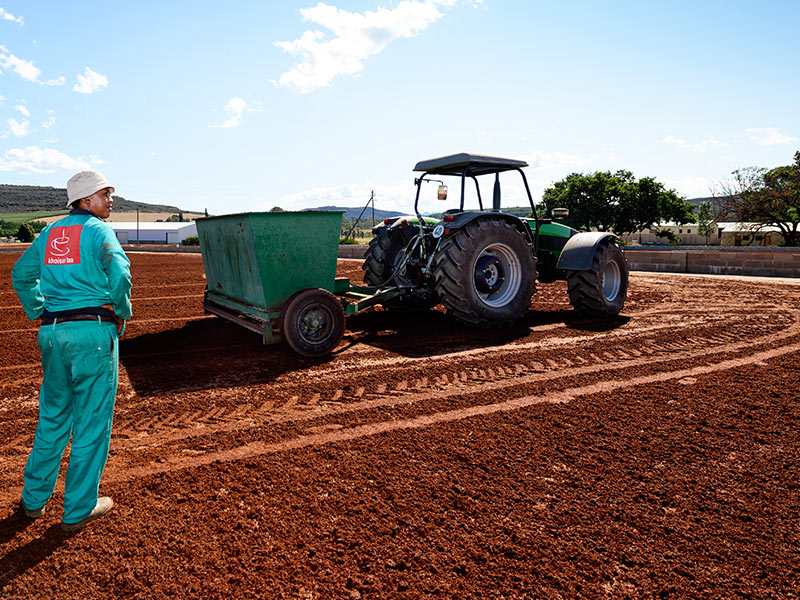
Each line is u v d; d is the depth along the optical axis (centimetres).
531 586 201
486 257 652
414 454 313
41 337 239
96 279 243
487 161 655
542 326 679
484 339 606
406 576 207
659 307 831
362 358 527
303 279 528
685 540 231
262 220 494
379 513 251
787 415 369
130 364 507
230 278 575
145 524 244
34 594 199
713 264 1488
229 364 506
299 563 215
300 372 479
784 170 3444
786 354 528
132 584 204
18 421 372
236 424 360
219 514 251
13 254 2944
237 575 208
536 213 731
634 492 271
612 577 207
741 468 295
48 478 248
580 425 354
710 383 439
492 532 236
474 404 396
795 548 225
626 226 4541
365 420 366
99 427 243
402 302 763
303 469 295
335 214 535
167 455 314
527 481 281
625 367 488
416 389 431
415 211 704
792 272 1334
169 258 2589
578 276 720
